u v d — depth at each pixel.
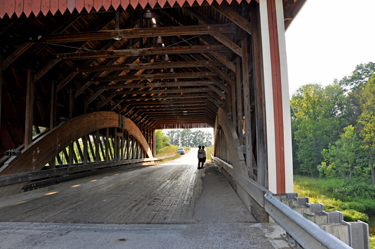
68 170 8.39
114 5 3.17
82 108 10.38
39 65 7.09
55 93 7.99
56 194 5.86
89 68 8.18
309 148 32.78
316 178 29.81
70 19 6.26
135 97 13.63
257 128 3.47
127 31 5.67
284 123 2.99
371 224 16.70
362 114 30.47
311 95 36.78
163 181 8.28
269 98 3.01
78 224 3.25
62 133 8.08
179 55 10.02
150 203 4.72
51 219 3.60
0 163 5.70
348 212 19.64
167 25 7.60
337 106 35.22
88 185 7.42
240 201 4.84
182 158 35.81
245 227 2.86
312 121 34.50
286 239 2.42
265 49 3.07
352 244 1.68
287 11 3.70
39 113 7.62
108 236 2.75
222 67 8.66
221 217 3.73
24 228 3.09
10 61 5.84
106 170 12.15
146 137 22.14
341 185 25.27
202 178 9.04
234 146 5.86
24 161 6.22
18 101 6.73
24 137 6.88
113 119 12.80
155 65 8.12
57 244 2.53
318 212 1.99
